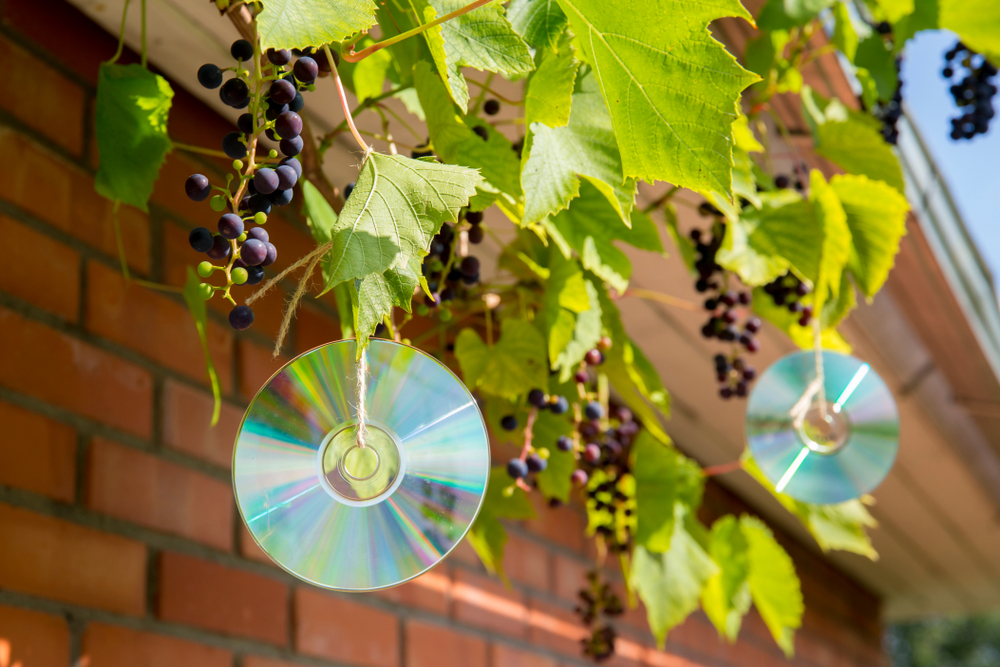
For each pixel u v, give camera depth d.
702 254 1.48
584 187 1.27
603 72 1.04
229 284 1.00
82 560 1.21
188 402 1.34
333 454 0.98
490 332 1.35
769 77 1.50
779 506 2.76
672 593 1.50
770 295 1.49
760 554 1.64
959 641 11.10
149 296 1.32
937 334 2.15
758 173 1.45
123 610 1.23
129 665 1.22
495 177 1.16
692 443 2.37
